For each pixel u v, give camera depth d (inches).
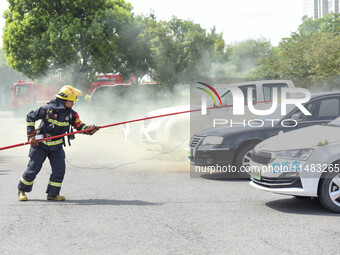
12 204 274.1
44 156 284.0
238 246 189.8
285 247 187.6
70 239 202.1
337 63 1338.6
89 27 1453.0
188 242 196.2
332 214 245.9
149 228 219.0
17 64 1546.5
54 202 279.3
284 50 1577.3
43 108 279.9
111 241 198.5
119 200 283.6
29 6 1531.7
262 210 255.4
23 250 187.6
